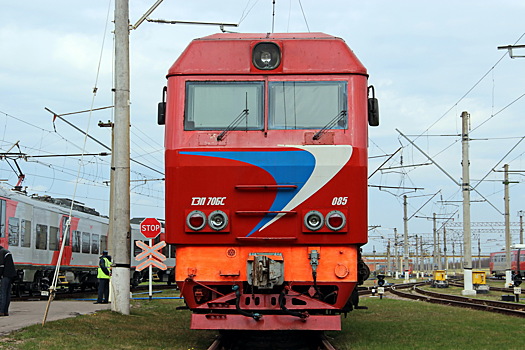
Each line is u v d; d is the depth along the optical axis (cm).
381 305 2352
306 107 1130
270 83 1136
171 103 1134
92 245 3334
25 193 2870
